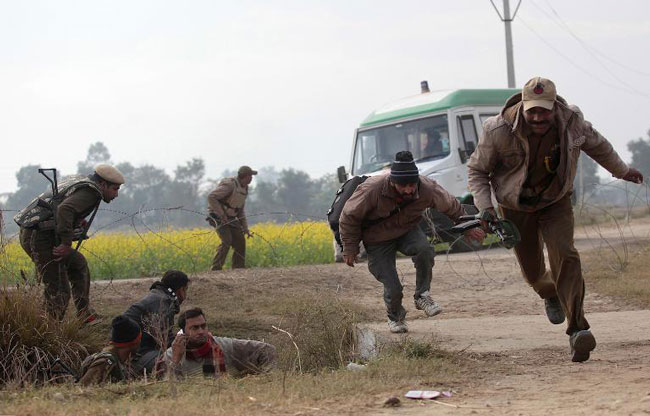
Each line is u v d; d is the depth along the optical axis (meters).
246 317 11.33
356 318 10.27
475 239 8.63
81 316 10.22
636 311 10.77
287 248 20.34
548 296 8.54
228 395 6.69
